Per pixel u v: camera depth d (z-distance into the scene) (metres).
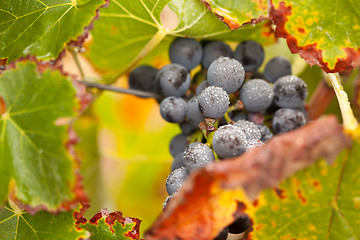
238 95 0.34
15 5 0.34
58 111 0.30
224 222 0.29
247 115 0.34
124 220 0.33
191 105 0.32
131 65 0.37
